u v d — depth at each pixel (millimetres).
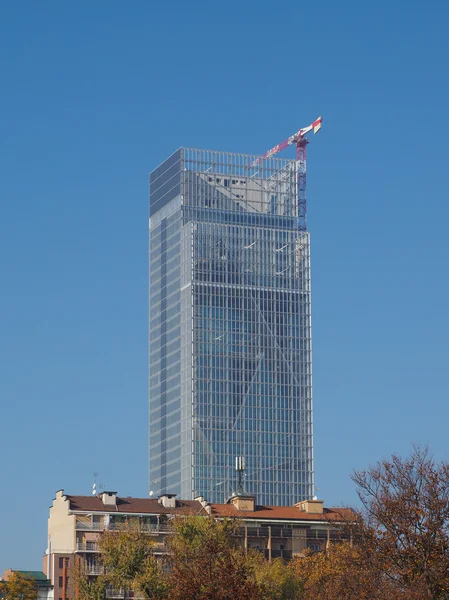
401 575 143750
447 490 146500
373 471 150000
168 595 159625
